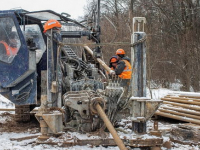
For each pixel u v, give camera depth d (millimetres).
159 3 23891
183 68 19484
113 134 4035
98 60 7754
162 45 23047
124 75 6176
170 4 23656
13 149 4602
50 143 4586
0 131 6148
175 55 21109
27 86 5934
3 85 5910
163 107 8625
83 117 5027
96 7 8539
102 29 23094
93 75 7383
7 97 6070
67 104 4852
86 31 7809
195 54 19656
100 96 5004
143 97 4848
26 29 7363
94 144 4605
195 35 20969
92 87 6090
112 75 6258
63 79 6730
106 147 4645
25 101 5949
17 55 5754
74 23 8250
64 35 7703
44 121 4738
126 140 4566
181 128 5590
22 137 5227
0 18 5902
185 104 8141
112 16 27875
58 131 4781
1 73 5918
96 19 8133
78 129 5090
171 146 5016
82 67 7367
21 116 7242
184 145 5211
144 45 4938
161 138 4547
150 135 4695
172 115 7895
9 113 8695
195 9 21656
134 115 4816
